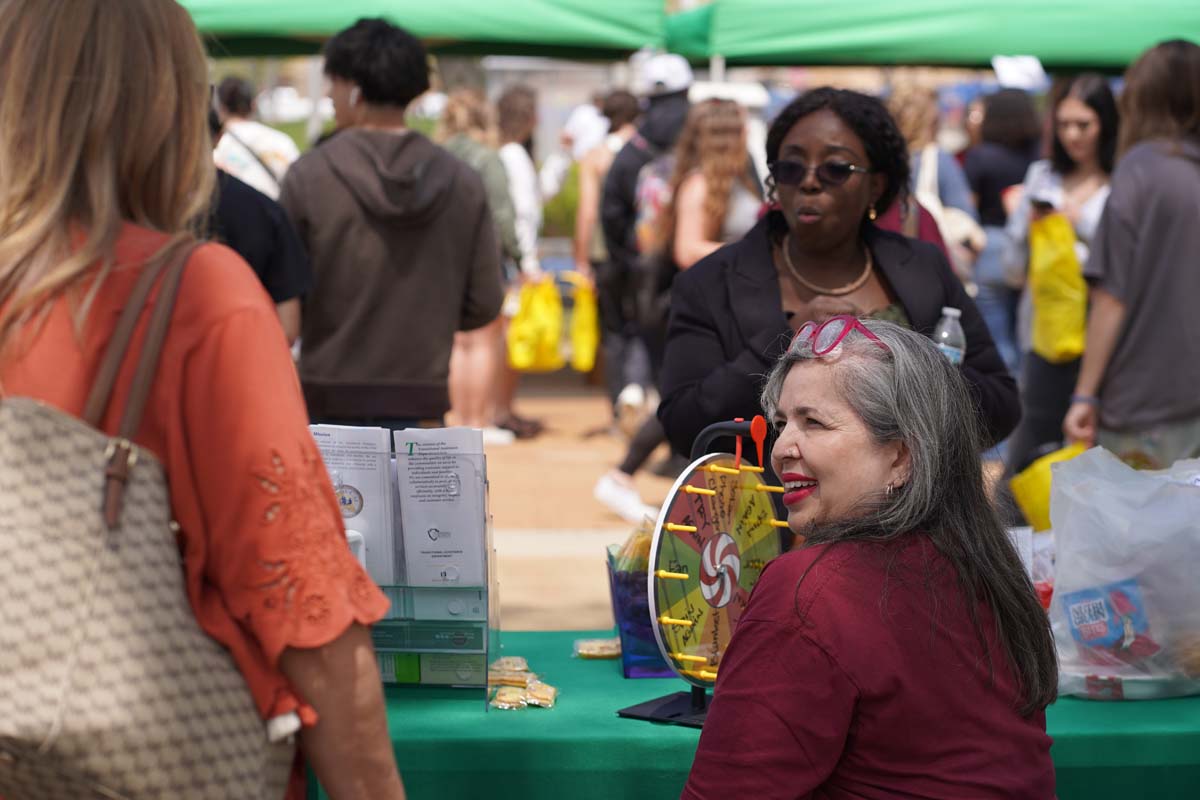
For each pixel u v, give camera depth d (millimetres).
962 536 1865
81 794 1379
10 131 1479
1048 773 1891
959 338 2898
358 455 2414
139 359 1436
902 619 1786
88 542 1374
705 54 6250
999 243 6996
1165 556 2506
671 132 7660
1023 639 1873
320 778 1524
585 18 6109
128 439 1412
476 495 2391
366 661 1490
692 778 1821
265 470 1431
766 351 2805
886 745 1782
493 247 4496
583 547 6133
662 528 2277
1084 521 2564
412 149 4258
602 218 7922
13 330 1432
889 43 6125
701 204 5938
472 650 2438
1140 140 4305
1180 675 2523
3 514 1365
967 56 6113
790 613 1782
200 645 1420
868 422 1891
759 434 2449
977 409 2031
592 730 2277
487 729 2277
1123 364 4309
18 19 1506
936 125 6930
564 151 11070
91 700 1352
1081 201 5270
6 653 1347
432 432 2383
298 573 1434
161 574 1405
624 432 8391
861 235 3000
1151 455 4316
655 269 6316
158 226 1553
